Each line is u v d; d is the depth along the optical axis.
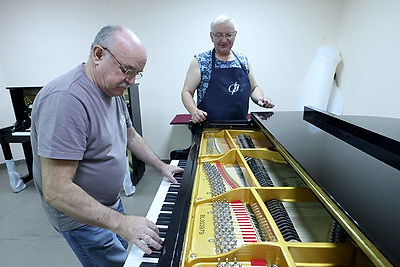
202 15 2.81
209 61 1.78
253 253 0.65
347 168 0.77
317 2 2.67
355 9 2.38
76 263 1.67
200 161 1.23
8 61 3.11
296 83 2.93
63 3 2.86
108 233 1.16
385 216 0.51
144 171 3.07
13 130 2.52
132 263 0.75
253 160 1.30
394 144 0.92
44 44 3.02
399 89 1.79
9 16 2.94
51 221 1.11
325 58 2.66
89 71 0.91
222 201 0.92
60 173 0.81
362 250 0.48
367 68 2.20
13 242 1.86
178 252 0.59
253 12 2.77
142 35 2.93
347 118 1.37
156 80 3.06
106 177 1.05
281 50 2.85
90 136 0.92
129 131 1.33
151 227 0.81
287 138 1.08
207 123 1.59
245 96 1.86
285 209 0.91
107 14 2.88
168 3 2.80
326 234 0.80
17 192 2.58
